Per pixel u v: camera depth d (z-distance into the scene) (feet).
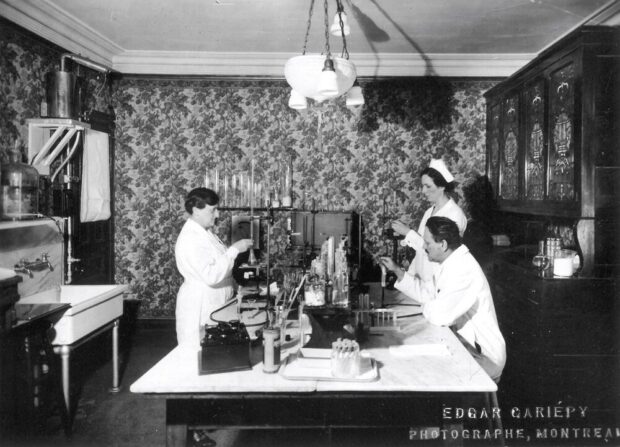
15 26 11.75
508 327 13.14
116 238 17.49
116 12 12.29
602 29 9.96
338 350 6.33
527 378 11.57
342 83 8.61
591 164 10.24
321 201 17.38
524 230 15.97
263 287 11.34
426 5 11.57
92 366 14.21
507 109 14.84
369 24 12.94
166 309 17.69
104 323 11.42
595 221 10.45
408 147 17.22
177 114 17.26
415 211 17.30
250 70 16.57
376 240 17.37
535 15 12.20
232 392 6.06
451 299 8.25
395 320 8.68
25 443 8.93
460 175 17.20
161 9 12.05
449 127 17.13
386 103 17.19
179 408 6.16
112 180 17.03
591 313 10.73
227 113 17.28
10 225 9.78
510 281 13.10
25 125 12.43
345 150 17.30
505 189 15.05
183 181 17.42
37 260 11.16
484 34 13.73
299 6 11.73
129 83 17.15
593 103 10.17
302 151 17.33
